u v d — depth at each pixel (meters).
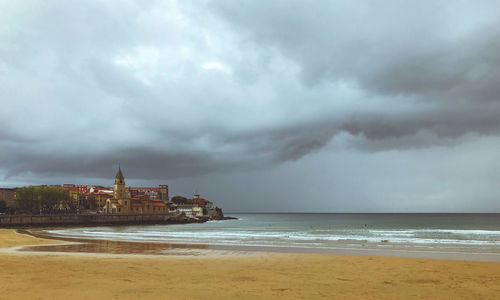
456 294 19.17
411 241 58.88
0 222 125.12
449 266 29.27
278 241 58.75
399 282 22.47
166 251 42.09
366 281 22.73
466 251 43.19
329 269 27.62
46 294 17.27
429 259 33.47
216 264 29.72
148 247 47.47
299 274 25.16
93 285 19.70
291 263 30.88
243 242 56.16
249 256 36.00
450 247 47.69
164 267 27.56
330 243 54.19
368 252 41.81
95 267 26.80
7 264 27.56
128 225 159.50
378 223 178.75
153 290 18.69
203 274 24.56
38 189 161.75
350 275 24.98
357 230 110.38
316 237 71.62
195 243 54.53
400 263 30.89
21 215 131.25
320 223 185.38
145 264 29.03
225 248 46.22
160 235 77.94
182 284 20.66
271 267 28.50
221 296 17.73
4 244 51.25
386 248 46.31
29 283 20.00
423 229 118.19
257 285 20.84
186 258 33.91
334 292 19.30
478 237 73.56
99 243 54.31
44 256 34.16
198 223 190.12
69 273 23.84
